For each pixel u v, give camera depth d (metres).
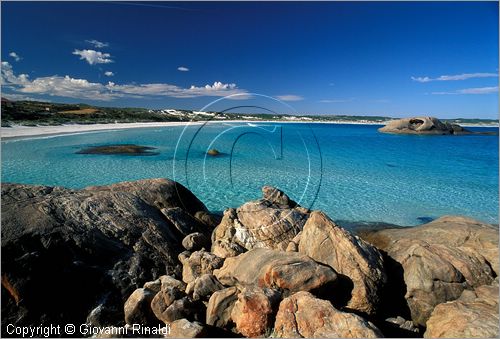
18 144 33.75
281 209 10.68
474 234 9.34
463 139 61.12
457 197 20.97
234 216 10.45
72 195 9.40
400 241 9.43
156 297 6.69
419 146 51.09
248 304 6.13
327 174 27.72
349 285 7.18
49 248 7.22
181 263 8.92
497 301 6.57
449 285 7.36
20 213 7.84
